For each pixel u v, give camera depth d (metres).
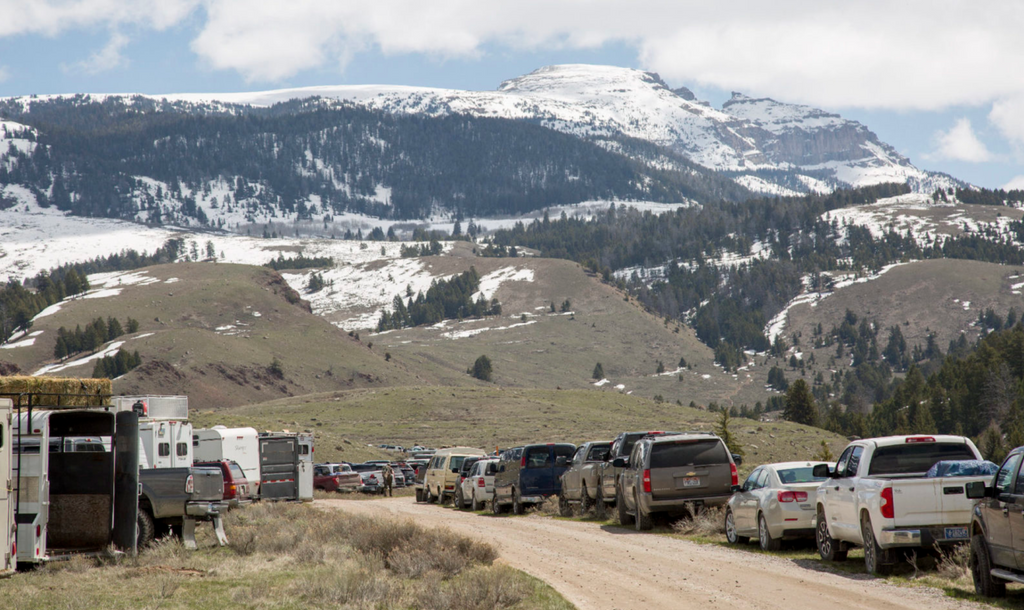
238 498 50.03
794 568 24.22
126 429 26.91
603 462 43.00
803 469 28.77
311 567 26.23
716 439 35.88
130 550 26.50
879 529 21.42
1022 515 17.08
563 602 19.88
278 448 67.12
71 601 19.75
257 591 21.11
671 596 20.61
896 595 19.50
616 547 30.97
